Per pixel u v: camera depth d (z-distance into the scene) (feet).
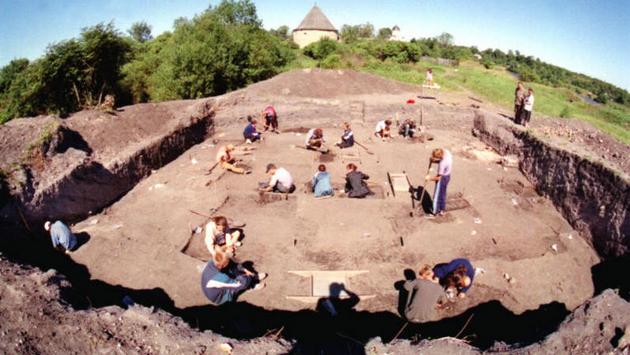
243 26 89.15
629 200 24.99
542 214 31.30
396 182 34.32
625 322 15.55
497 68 187.83
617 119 101.30
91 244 24.79
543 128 43.93
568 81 247.09
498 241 26.37
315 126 53.26
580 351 14.76
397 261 24.04
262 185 32.22
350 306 20.61
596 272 25.64
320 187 30.81
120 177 32.50
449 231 27.25
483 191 33.94
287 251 24.70
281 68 86.89
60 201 27.25
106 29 50.42
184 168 37.22
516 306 20.97
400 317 20.01
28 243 24.09
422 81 81.92
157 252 24.11
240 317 19.56
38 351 14.37
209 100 49.80
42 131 31.09
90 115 37.55
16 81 48.55
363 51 123.95
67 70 48.16
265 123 49.52
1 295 16.55
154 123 41.29
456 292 21.04
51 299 16.81
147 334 15.47
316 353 15.06
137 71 82.53
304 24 180.55
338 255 24.45
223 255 19.62
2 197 24.34
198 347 15.03
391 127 52.60
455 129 53.31
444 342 15.74
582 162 30.14
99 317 16.07
